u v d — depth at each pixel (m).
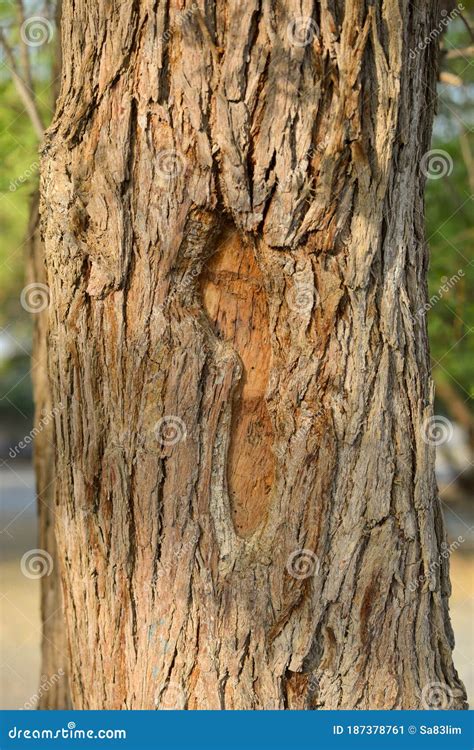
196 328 2.46
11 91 5.74
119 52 2.44
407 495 2.53
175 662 2.50
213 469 2.48
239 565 2.48
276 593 2.46
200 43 2.37
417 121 2.60
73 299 2.53
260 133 2.38
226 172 2.39
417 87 2.59
